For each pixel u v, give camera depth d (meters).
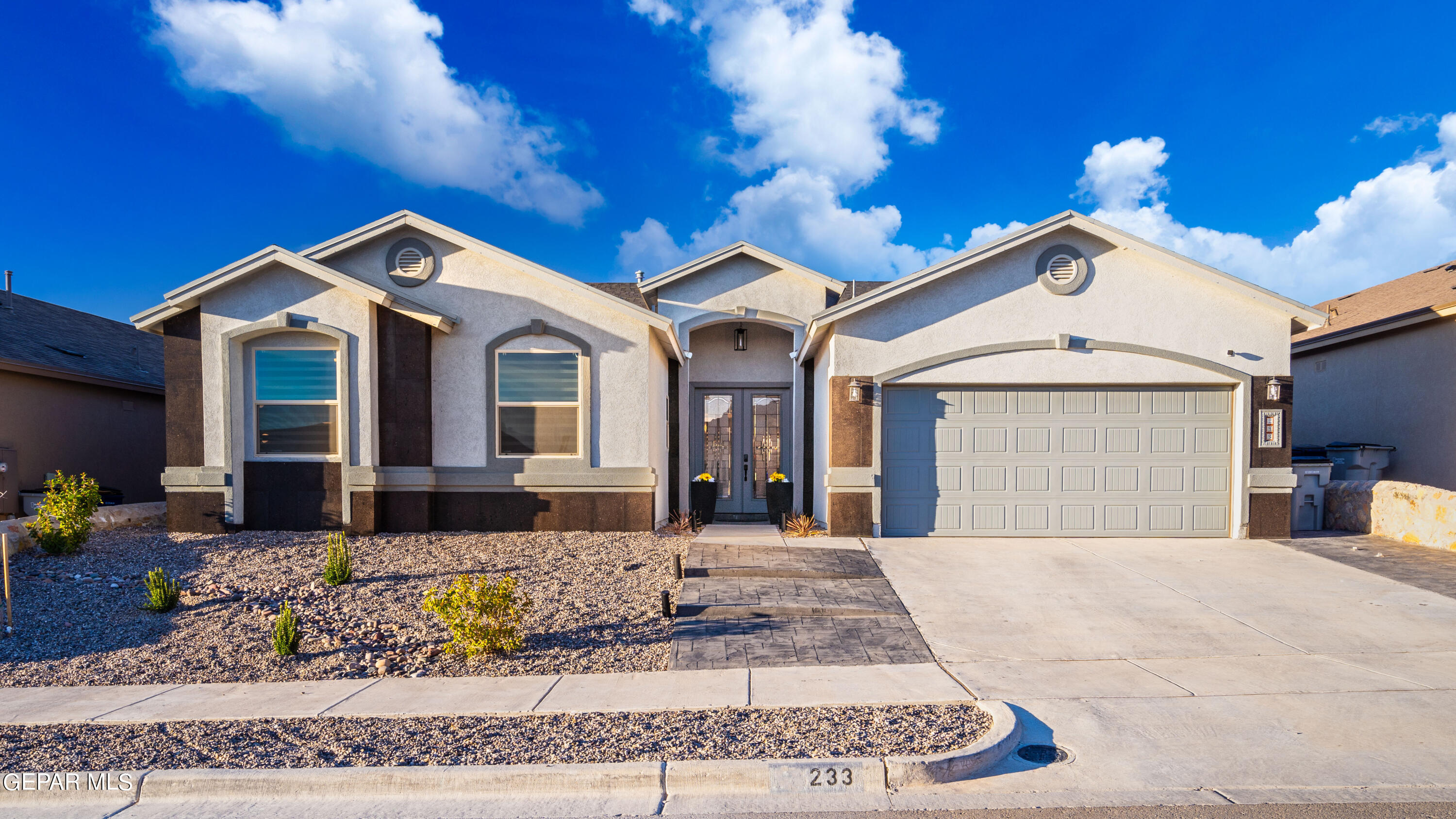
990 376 11.47
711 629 7.23
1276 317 11.34
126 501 15.89
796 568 9.19
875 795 4.16
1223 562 9.73
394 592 8.27
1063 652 6.52
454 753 4.48
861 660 6.38
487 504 11.71
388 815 3.98
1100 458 11.50
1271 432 11.32
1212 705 5.30
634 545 10.67
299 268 11.03
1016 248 11.54
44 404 13.84
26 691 5.77
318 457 11.34
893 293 11.30
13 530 9.47
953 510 11.50
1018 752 4.62
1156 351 11.38
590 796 4.17
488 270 11.82
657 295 14.43
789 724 4.89
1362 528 11.84
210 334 11.30
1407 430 13.55
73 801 4.15
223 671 6.21
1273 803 3.97
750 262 14.34
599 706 5.29
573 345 11.75
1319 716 5.10
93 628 7.14
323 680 6.04
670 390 14.20
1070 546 10.80
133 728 4.96
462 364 11.73
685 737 4.69
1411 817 3.81
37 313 16.27
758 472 15.21
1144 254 11.38
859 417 11.44
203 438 11.34
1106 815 3.88
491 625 6.55
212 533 11.23
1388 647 6.57
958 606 7.88
